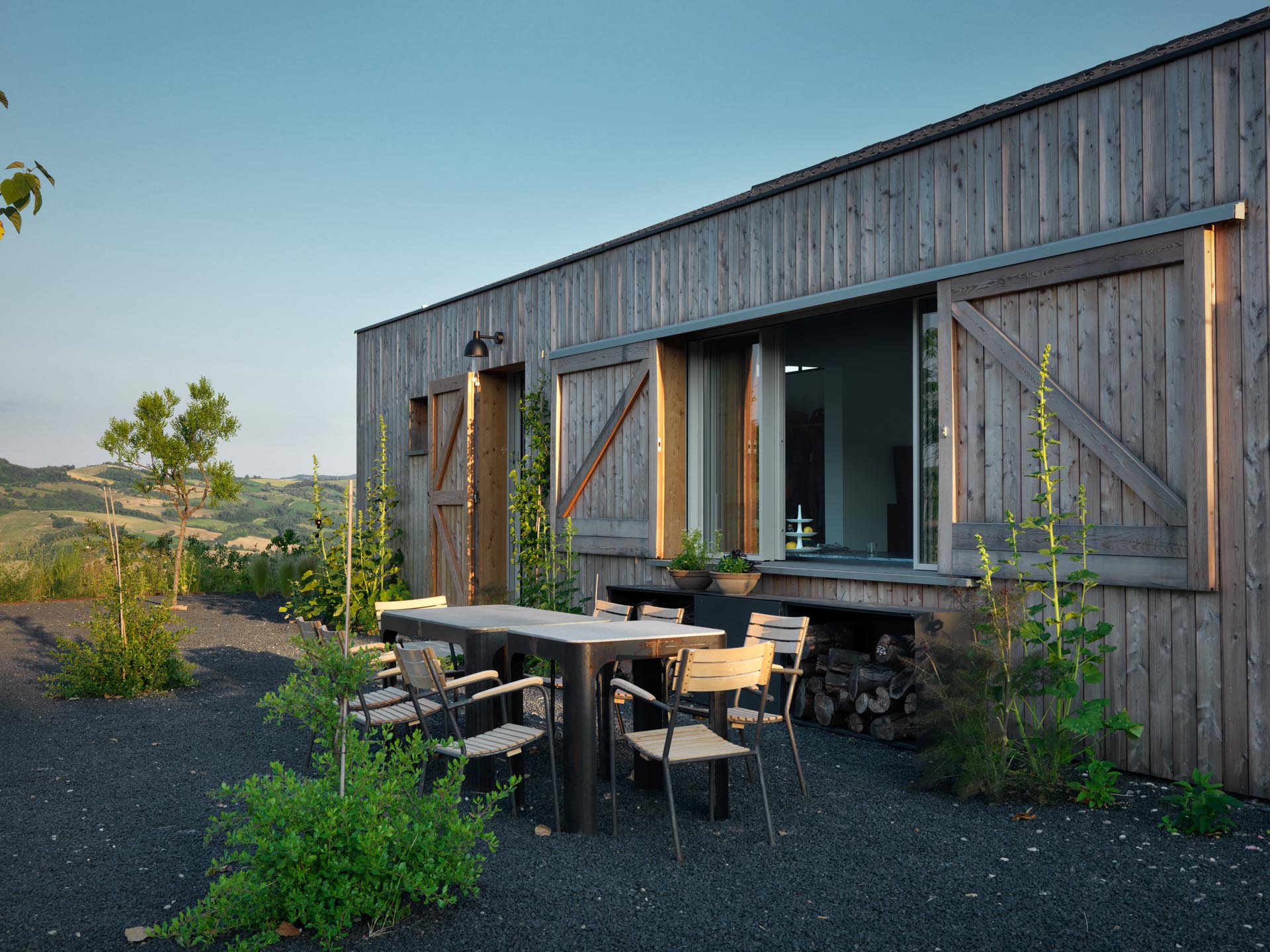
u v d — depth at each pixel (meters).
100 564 12.13
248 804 3.28
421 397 12.35
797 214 7.07
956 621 5.57
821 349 7.90
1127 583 5.04
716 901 3.39
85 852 3.93
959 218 5.98
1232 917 3.23
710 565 7.48
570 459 9.28
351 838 3.13
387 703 5.18
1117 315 5.15
